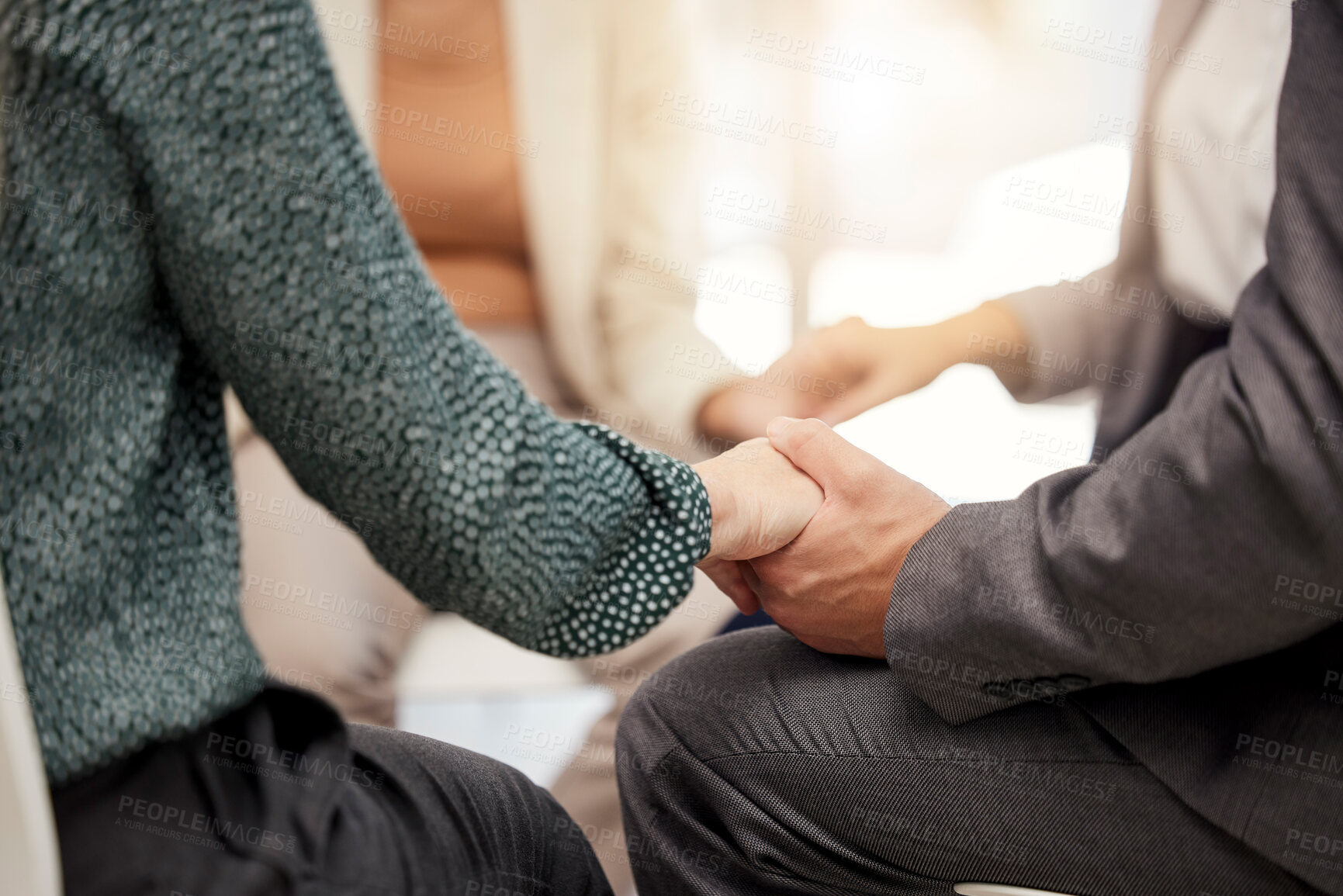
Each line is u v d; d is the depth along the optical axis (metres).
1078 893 0.62
